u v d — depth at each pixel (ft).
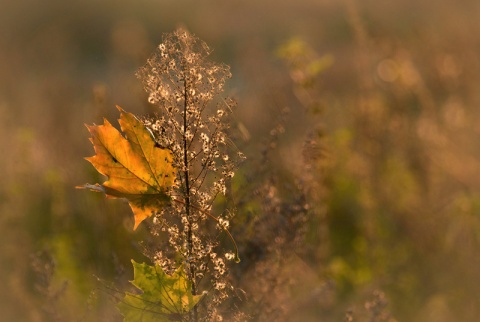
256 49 33.88
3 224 24.70
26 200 26.14
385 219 24.77
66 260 21.72
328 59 26.91
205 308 11.80
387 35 33.04
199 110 11.11
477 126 26.81
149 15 73.92
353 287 22.02
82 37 72.08
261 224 16.80
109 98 30.58
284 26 68.18
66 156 26.91
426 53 33.58
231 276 15.56
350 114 30.55
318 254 21.09
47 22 73.67
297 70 26.63
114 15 74.43
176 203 11.27
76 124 31.32
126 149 10.78
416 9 52.90
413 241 23.61
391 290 21.94
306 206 17.97
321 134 22.76
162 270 10.96
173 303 11.00
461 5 42.47
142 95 13.44
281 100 25.09
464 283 21.59
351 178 26.27
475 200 22.93
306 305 18.48
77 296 19.69
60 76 48.34
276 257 17.01
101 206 22.25
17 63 54.75
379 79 29.94
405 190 25.64
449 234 22.85
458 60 30.63
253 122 22.61
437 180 25.05
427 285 21.90
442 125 27.55
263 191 17.19
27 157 28.22
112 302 15.26
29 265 22.40
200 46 11.11
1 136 30.14
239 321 13.97
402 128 27.30
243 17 68.59
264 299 16.24
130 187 10.91
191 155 11.20
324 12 69.92
